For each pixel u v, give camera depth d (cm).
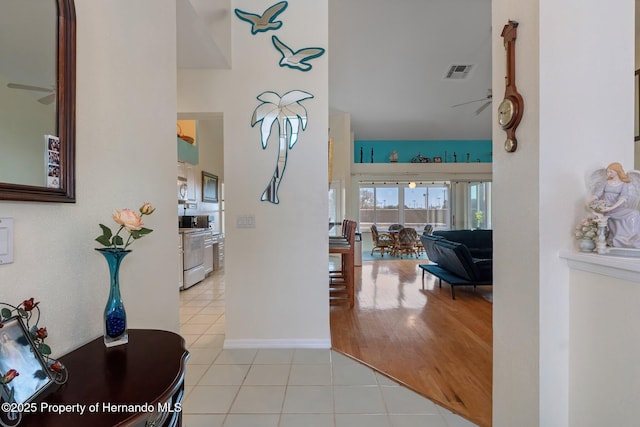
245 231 280
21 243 87
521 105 133
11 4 85
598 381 111
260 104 279
